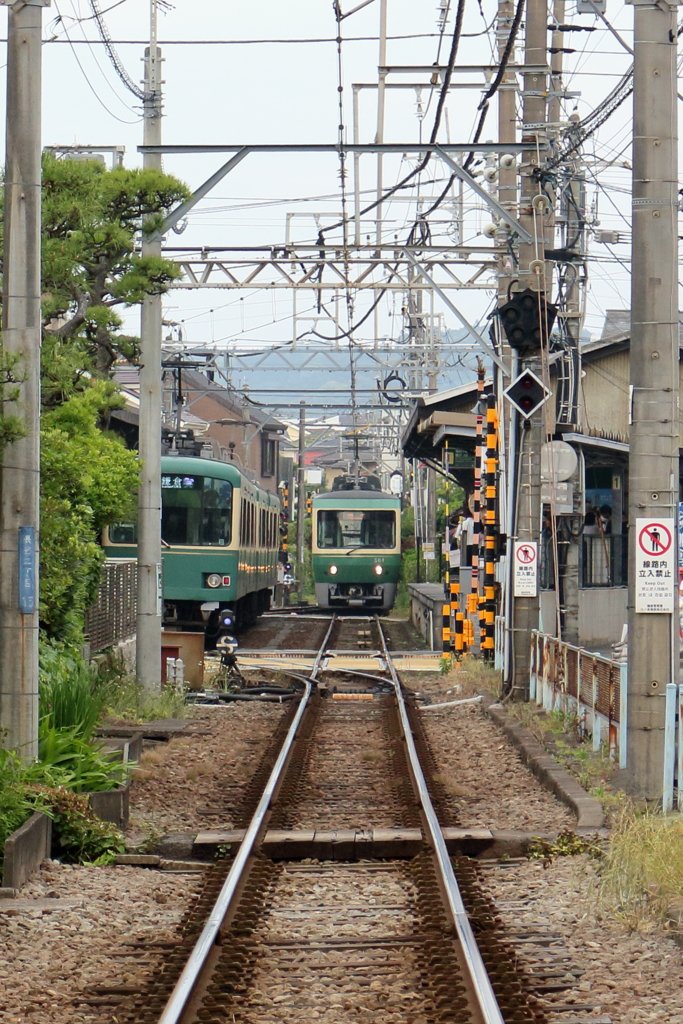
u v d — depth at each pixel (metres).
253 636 127.06
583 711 53.97
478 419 94.25
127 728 57.41
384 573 158.25
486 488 84.62
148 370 68.56
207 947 24.88
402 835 37.56
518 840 37.28
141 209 58.84
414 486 188.12
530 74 66.19
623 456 107.12
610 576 113.62
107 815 38.69
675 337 40.69
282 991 23.31
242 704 74.31
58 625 60.19
